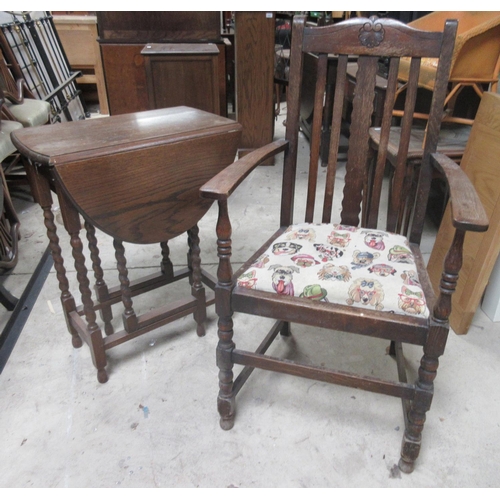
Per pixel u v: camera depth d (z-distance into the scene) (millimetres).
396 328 938
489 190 1432
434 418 1239
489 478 1087
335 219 2389
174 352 1494
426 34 1091
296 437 1191
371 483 1077
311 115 3209
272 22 2713
